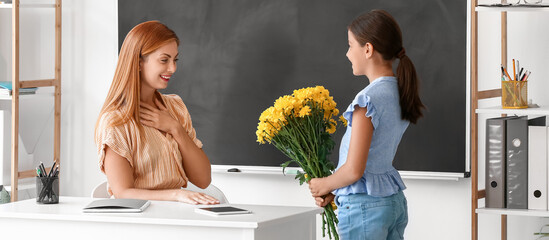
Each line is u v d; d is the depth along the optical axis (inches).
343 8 146.9
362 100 93.0
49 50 168.2
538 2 125.0
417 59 142.7
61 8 165.3
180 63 157.9
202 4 156.3
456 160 141.8
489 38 140.4
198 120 157.2
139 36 109.8
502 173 122.9
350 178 94.0
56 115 164.2
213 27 155.7
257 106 153.4
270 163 153.1
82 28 165.9
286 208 94.3
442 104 141.7
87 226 87.8
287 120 102.3
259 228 82.7
